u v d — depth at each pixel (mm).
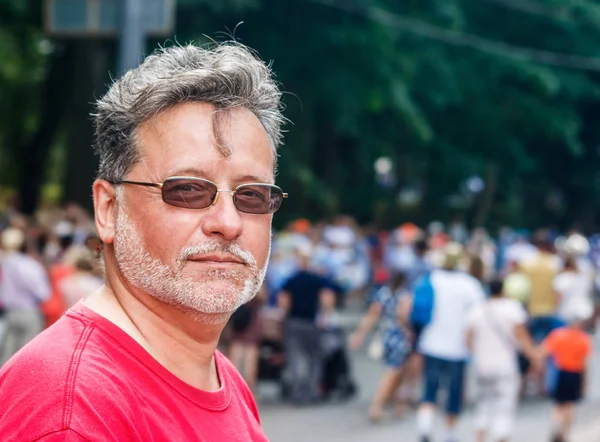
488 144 30688
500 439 8844
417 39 24578
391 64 22438
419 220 33750
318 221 25344
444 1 24719
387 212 33000
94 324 1722
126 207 1823
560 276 12805
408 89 24047
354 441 9578
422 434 9227
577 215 39500
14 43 20688
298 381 11711
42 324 10508
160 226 1780
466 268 11477
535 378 12688
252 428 1989
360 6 21531
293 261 14555
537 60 29562
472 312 9016
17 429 1549
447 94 25859
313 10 21328
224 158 1801
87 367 1623
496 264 23938
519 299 11000
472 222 34656
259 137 1866
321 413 11141
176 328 1820
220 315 1821
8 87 23562
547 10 30016
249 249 1826
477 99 28906
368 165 29516
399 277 11094
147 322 1810
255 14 20875
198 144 1790
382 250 25359
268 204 1859
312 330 11750
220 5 17812
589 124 36969
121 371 1687
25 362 1632
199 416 1788
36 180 24859
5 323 10211
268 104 1904
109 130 1856
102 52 19859
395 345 10703
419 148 29625
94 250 2016
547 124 29922
